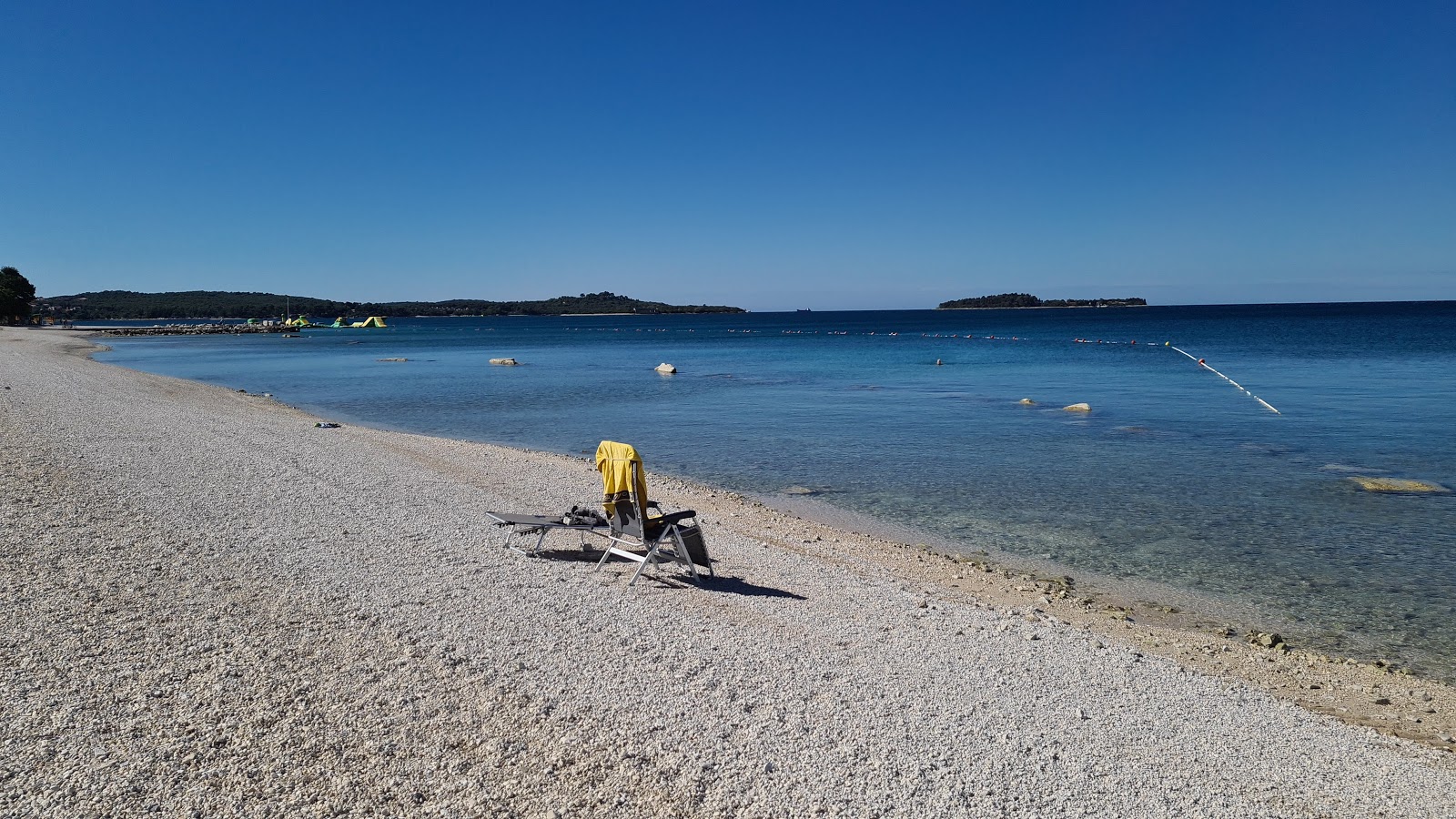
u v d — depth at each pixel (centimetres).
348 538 972
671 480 1661
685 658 657
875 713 582
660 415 2755
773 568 986
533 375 4606
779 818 448
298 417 2508
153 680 563
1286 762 566
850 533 1260
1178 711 638
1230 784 527
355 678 584
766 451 2012
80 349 7012
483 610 742
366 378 4416
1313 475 1686
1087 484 1620
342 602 742
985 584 1018
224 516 1041
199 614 690
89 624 653
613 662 638
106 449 1504
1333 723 651
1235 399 3002
